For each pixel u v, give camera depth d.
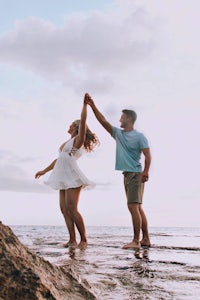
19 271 1.84
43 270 1.98
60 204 6.04
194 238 9.83
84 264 3.57
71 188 5.75
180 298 2.35
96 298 1.99
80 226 5.73
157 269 3.38
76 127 6.25
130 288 2.58
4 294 1.75
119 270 3.28
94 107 6.05
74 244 5.76
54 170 5.98
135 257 4.27
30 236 8.98
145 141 6.05
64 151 5.94
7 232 2.08
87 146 6.08
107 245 6.04
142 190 6.07
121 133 6.20
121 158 6.10
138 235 5.81
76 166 5.84
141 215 6.31
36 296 1.76
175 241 8.02
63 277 2.05
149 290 2.54
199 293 2.48
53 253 4.53
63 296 1.88
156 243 7.11
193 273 3.22
